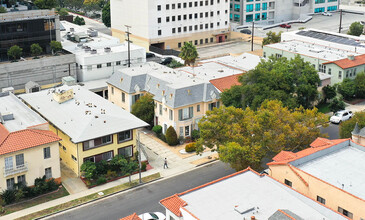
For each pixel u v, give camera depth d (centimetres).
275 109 6481
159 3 13288
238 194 4731
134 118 7119
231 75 8812
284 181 5181
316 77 8519
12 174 5953
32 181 6188
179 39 14050
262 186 4884
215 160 7231
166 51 13112
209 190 4825
